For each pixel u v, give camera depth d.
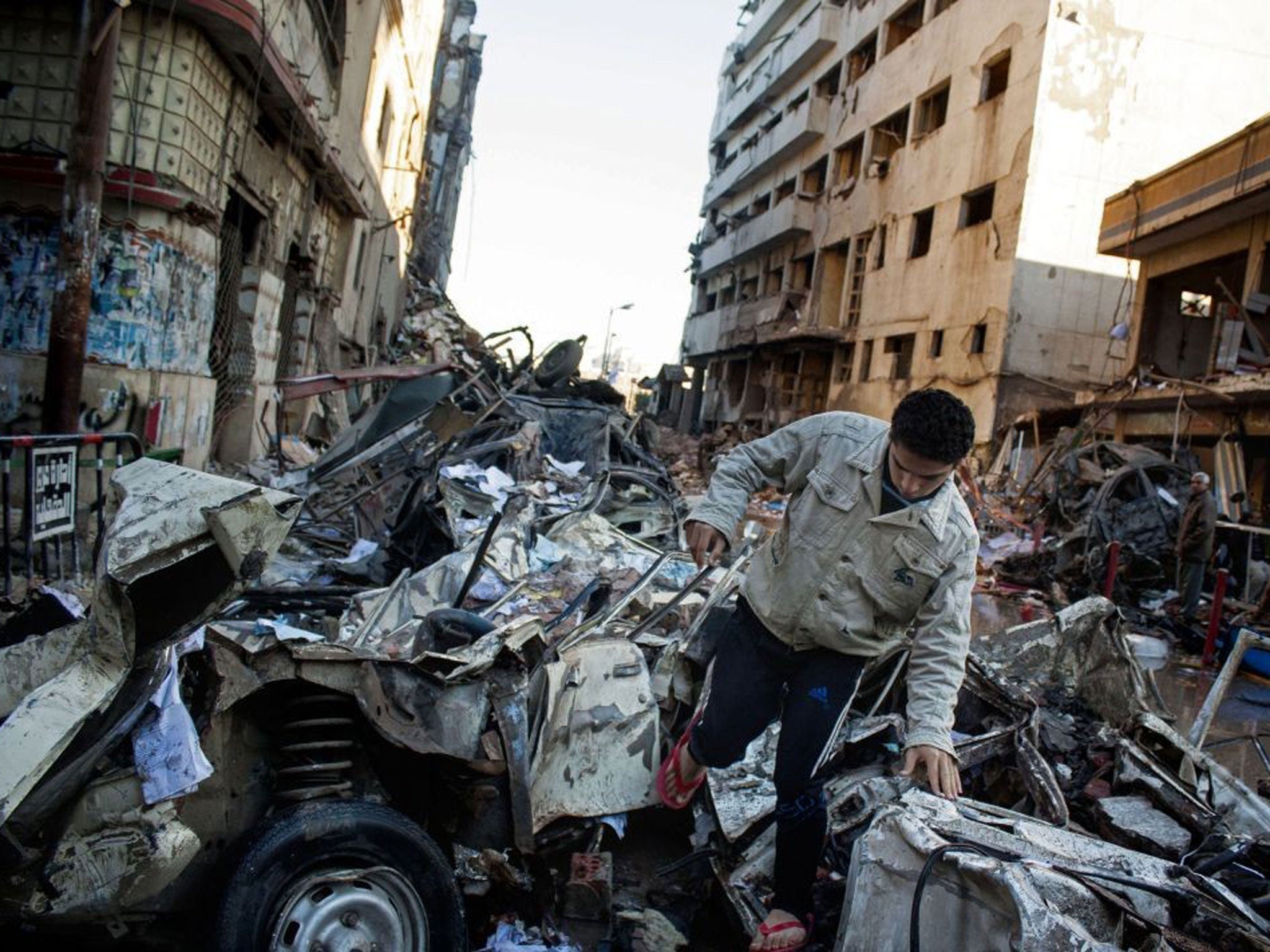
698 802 3.47
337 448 9.43
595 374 95.75
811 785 2.78
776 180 39.91
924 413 2.51
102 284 8.16
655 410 63.44
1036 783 3.32
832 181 33.34
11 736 2.02
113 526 2.21
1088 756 3.72
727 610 3.93
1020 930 2.02
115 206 8.17
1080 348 21.27
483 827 2.92
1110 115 21.25
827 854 3.17
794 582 2.76
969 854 2.23
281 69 9.90
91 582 4.80
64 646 2.43
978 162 23.31
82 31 6.41
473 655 2.86
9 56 8.01
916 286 25.84
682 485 20.56
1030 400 21.23
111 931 2.36
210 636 2.49
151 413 8.56
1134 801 3.38
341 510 8.16
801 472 2.85
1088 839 2.61
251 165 11.09
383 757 2.77
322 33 12.81
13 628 3.03
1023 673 4.44
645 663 3.65
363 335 22.33
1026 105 21.61
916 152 26.77
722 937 3.10
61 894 2.19
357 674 2.60
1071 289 21.30
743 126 46.59
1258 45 21.75
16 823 2.08
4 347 8.16
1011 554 13.70
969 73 24.25
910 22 29.89
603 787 3.29
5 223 8.08
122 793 2.23
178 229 8.80
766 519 14.20
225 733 2.48
